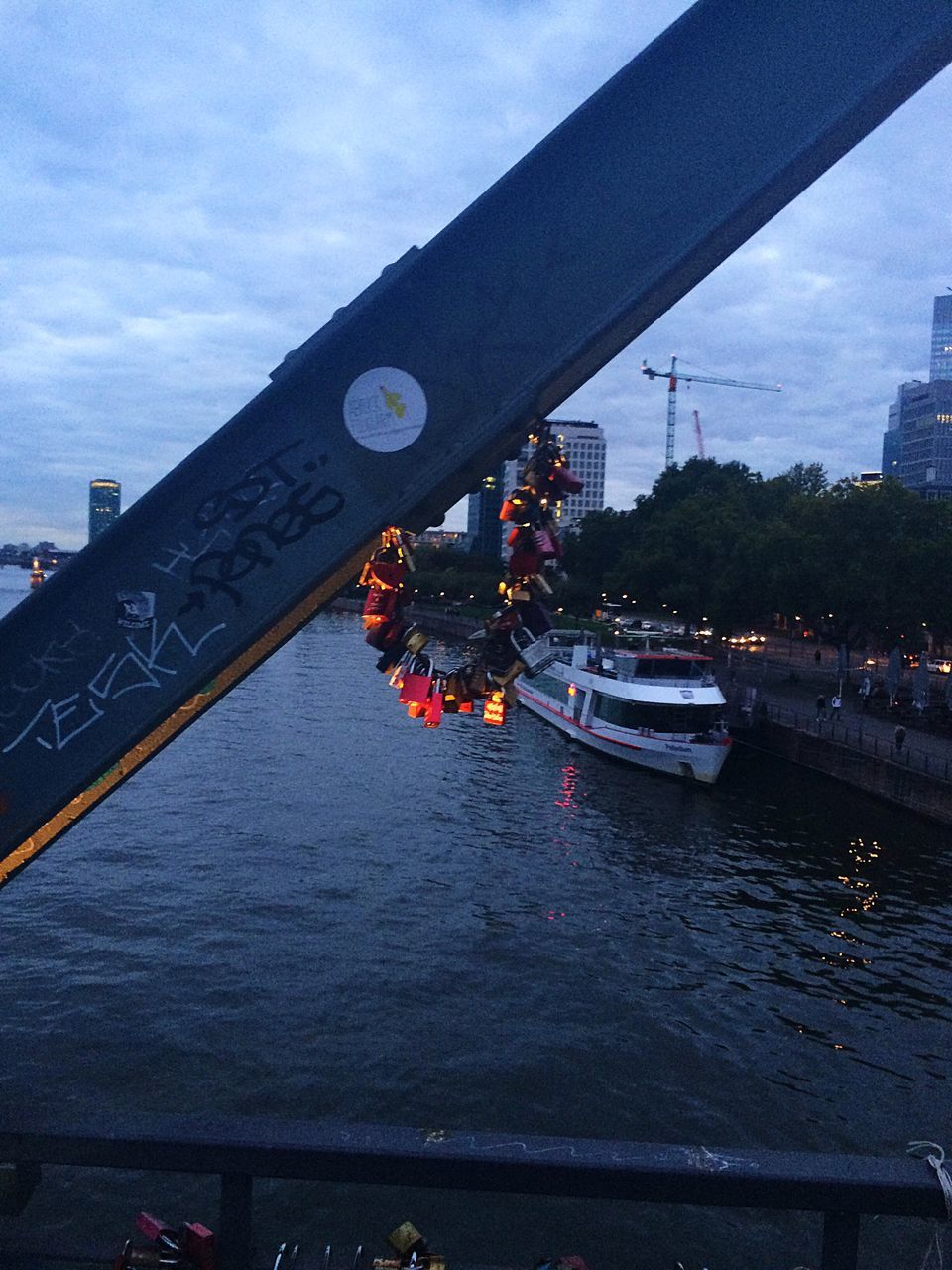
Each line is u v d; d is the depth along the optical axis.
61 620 2.87
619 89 2.71
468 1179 2.67
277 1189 12.84
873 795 35.03
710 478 93.81
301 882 24.06
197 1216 12.14
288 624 3.26
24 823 2.90
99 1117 2.85
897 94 2.70
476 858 26.92
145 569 2.86
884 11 2.63
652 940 21.69
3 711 2.88
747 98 2.70
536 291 2.77
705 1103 15.41
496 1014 17.80
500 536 167.62
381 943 20.64
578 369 3.05
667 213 2.73
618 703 41.28
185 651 2.86
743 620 60.28
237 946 20.11
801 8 2.67
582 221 2.75
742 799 35.44
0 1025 16.61
